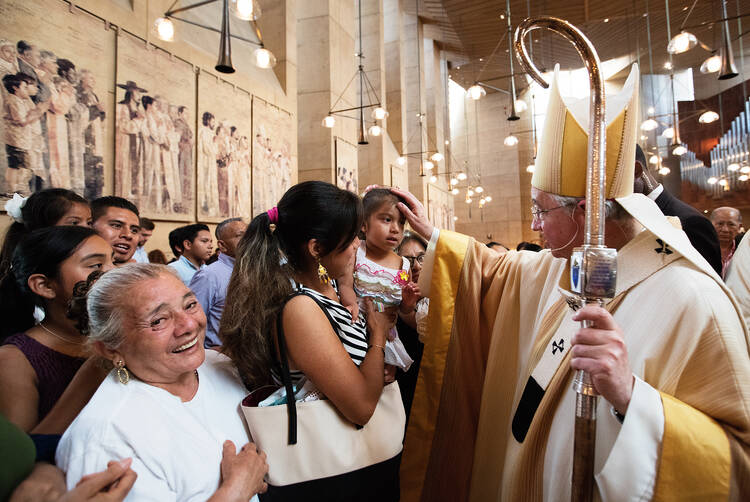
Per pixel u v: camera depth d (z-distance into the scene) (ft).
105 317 3.08
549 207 3.53
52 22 13.29
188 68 18.99
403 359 5.73
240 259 3.95
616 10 40.93
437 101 55.47
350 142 34.96
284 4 27.12
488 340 5.08
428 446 4.97
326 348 3.50
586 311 2.58
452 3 42.42
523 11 42.29
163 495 2.78
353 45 36.06
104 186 15.03
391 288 6.57
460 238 5.27
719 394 2.83
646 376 3.09
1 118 11.94
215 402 3.62
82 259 4.06
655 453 2.67
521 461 3.68
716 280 3.12
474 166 69.26
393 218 6.75
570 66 57.57
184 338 3.20
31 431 3.43
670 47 19.61
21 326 4.27
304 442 3.42
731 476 2.64
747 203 49.47
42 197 6.00
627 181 3.27
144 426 2.90
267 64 16.19
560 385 3.55
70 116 13.83
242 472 3.06
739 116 49.32
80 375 3.50
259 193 23.76
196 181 19.31
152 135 16.99
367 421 3.63
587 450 2.65
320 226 3.87
